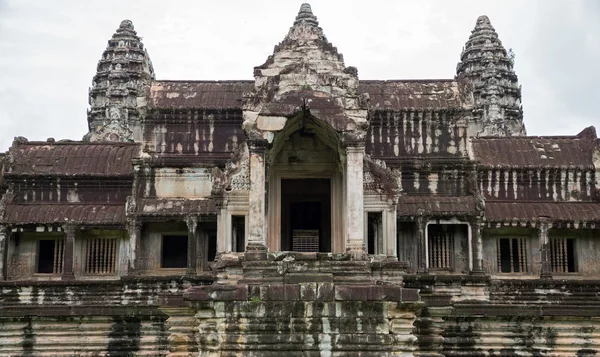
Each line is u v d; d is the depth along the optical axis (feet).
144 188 114.42
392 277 87.92
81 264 115.85
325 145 95.71
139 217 110.83
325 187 101.30
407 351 73.05
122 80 267.59
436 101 118.52
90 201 118.62
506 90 266.36
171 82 123.54
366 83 124.06
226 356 71.77
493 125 247.50
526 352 103.91
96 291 110.93
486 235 117.39
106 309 104.27
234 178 93.56
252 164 82.53
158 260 114.52
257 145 82.89
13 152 120.98
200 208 110.93
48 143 124.98
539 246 115.14
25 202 118.32
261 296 73.00
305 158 95.81
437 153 115.65
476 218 110.11
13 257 116.37
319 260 80.59
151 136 116.78
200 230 113.70
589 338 103.40
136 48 274.36
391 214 91.66
